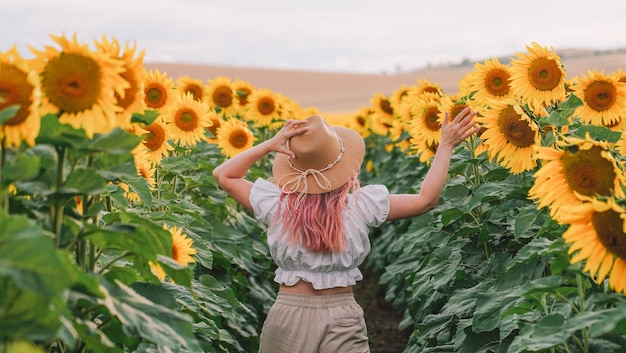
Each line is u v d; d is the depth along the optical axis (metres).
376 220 3.86
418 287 5.37
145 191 3.89
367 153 14.72
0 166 2.48
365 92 58.53
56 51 2.56
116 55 2.79
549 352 3.15
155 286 2.94
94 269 3.02
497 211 5.11
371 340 8.64
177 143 6.65
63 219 2.81
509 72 5.65
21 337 2.15
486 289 4.65
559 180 3.17
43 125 2.54
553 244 3.05
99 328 2.83
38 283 2.00
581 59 56.28
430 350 5.13
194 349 2.60
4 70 2.38
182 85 9.30
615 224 2.68
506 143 4.43
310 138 3.83
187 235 5.12
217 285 5.24
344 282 3.80
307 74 63.91
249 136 7.75
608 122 4.92
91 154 2.86
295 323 3.76
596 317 2.71
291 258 3.78
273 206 3.86
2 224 2.07
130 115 2.84
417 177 9.25
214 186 6.86
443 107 5.75
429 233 5.91
